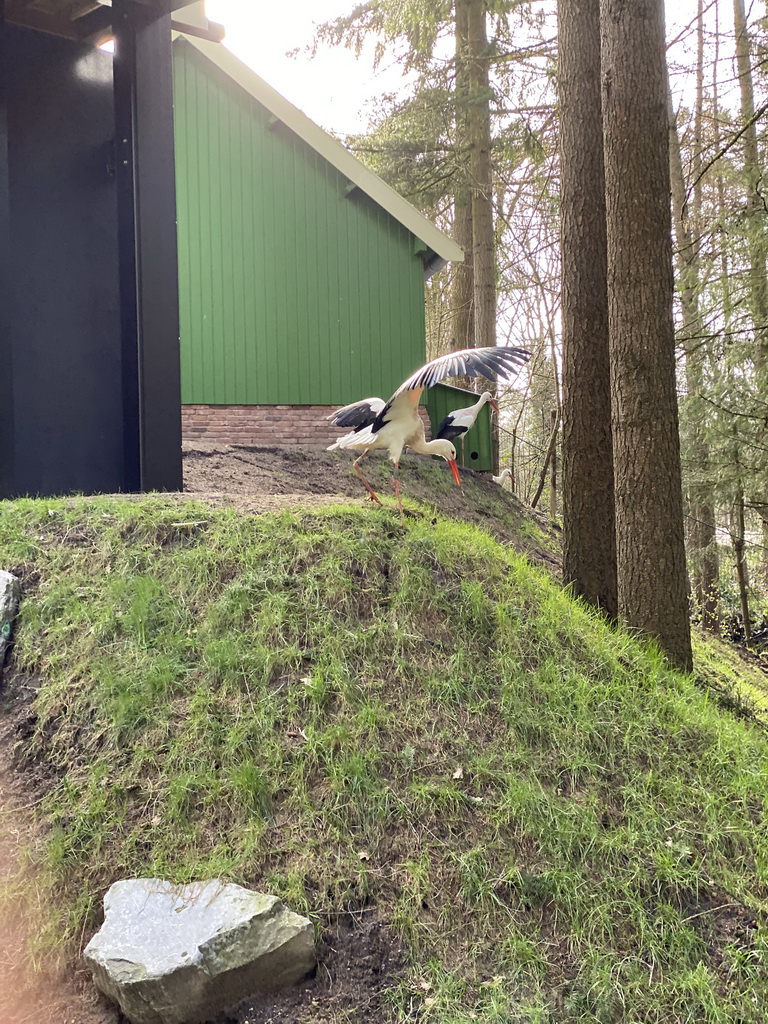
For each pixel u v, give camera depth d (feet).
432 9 58.13
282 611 17.16
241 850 13.41
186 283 45.03
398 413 20.34
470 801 14.89
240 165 45.93
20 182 25.98
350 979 12.28
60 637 16.69
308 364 47.09
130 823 13.79
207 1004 11.63
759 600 62.85
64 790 14.26
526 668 18.22
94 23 26.63
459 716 16.49
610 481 27.99
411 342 48.73
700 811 16.25
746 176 41.50
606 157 24.35
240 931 11.88
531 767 15.94
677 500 24.13
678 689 20.77
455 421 24.75
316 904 12.95
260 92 45.44
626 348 24.06
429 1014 11.92
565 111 28.27
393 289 48.55
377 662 16.96
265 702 15.58
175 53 44.57
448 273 87.92
